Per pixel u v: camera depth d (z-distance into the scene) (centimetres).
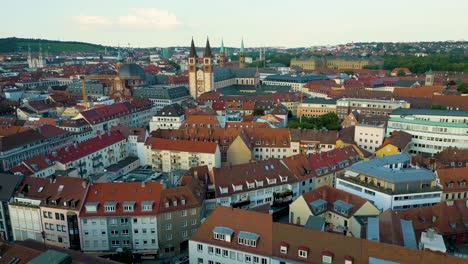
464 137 19712
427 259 7681
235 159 18750
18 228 12550
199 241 9706
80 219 11588
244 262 9269
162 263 11506
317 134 19375
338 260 8294
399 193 12138
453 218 11106
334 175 16150
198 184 13200
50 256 7625
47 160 16638
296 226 9094
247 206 13875
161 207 11638
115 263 8000
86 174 18150
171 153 18688
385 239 9038
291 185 14700
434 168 15525
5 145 17812
